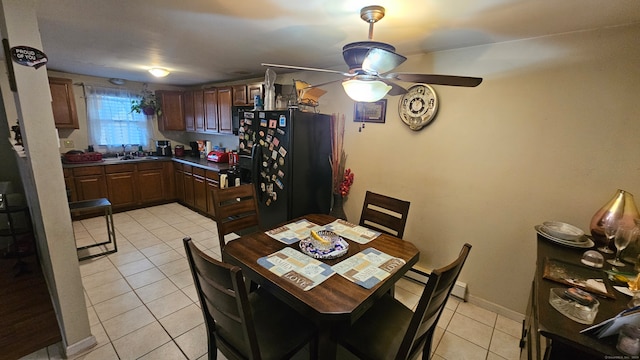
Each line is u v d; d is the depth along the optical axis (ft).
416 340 4.37
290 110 8.84
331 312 3.87
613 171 5.76
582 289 3.87
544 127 6.40
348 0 4.69
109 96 15.29
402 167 8.86
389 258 5.43
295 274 4.76
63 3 5.15
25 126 4.79
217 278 3.55
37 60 4.76
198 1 4.99
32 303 7.47
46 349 5.93
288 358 4.45
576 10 4.78
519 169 6.84
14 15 4.46
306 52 8.34
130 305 7.43
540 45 6.24
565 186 6.31
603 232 5.25
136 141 16.74
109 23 6.22
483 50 6.98
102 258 9.93
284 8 5.13
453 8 4.84
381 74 4.88
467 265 7.99
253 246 5.78
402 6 4.83
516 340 6.68
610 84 5.61
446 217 8.19
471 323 7.23
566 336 3.03
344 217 10.05
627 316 2.87
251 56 9.11
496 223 7.36
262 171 10.04
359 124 9.69
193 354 5.93
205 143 17.19
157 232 12.39
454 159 7.80
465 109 7.44
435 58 7.72
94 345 6.07
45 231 5.22
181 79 15.16
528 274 7.06
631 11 4.74
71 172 13.06
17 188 11.21
